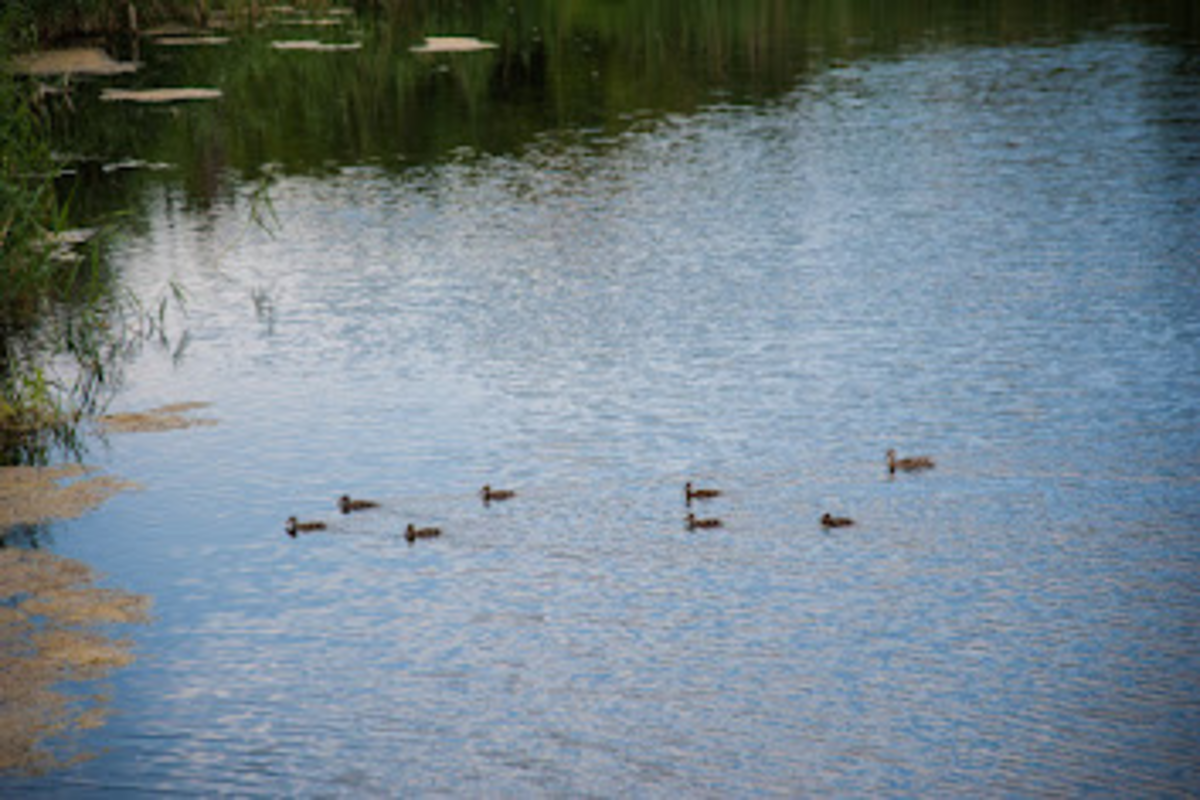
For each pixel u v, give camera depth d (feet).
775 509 73.15
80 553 70.59
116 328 105.70
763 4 269.85
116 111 183.83
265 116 182.70
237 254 125.08
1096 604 63.16
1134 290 106.73
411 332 103.76
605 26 247.50
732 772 51.98
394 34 240.53
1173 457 78.07
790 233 126.62
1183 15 243.81
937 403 86.74
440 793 51.08
